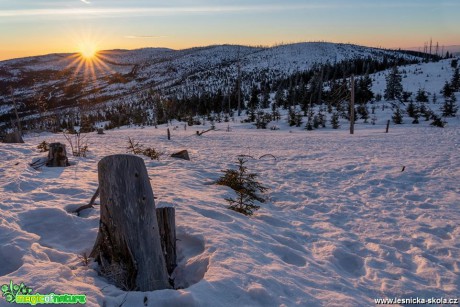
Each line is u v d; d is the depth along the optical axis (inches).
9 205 226.4
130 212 148.5
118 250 148.3
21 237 171.2
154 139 1031.0
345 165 565.6
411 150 737.6
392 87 2751.0
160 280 151.5
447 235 270.4
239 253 182.7
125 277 145.1
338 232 270.2
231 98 3344.0
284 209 333.1
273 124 1872.5
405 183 442.6
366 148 795.4
